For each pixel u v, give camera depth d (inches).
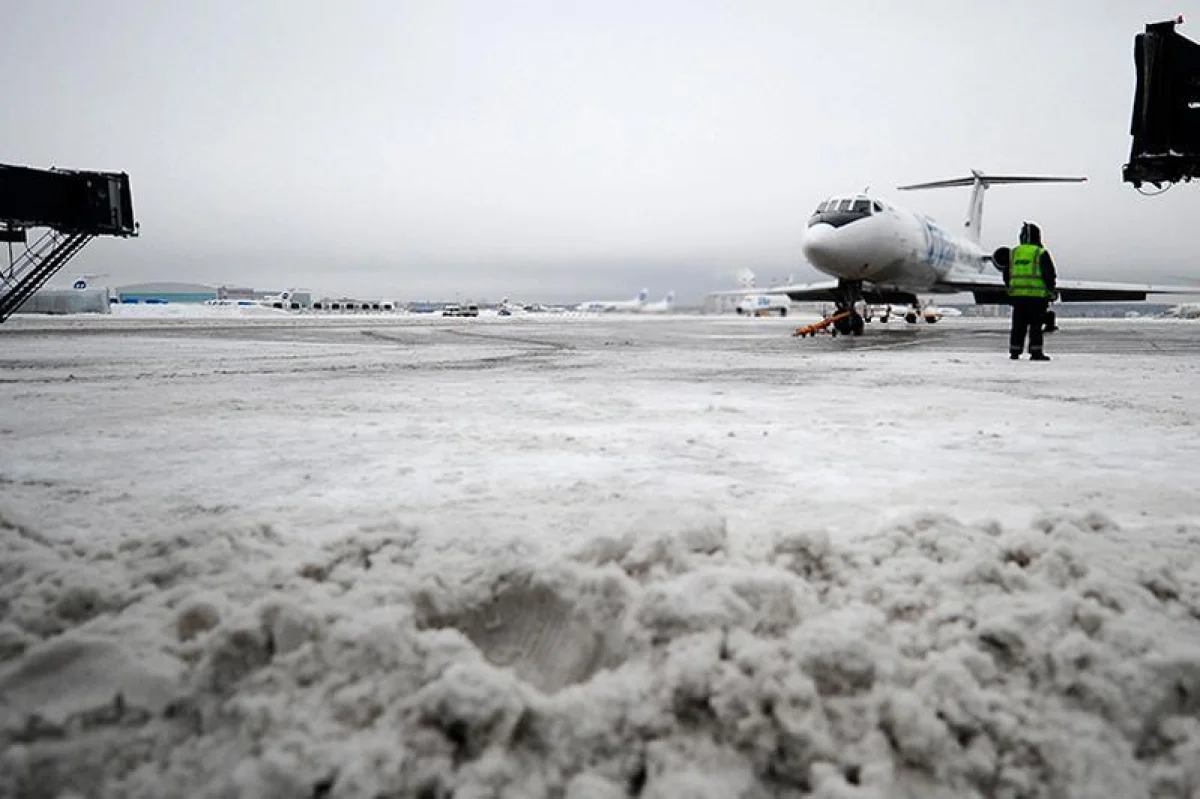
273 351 645.9
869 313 1482.5
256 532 100.5
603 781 56.7
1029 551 89.5
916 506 135.6
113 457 180.9
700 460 177.5
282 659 66.5
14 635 71.2
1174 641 70.6
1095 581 80.2
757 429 224.1
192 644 69.6
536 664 76.4
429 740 58.6
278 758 55.6
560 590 80.7
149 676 64.3
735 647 65.7
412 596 79.8
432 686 60.9
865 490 147.8
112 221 1170.0
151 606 77.3
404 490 147.0
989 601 77.6
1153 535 111.8
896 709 61.2
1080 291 1021.8
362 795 54.4
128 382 371.6
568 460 177.3
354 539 95.5
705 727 61.9
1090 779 58.4
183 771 57.0
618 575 79.1
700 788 56.1
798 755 59.4
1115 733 62.2
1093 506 136.3
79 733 59.7
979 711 62.2
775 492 145.9
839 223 836.6
